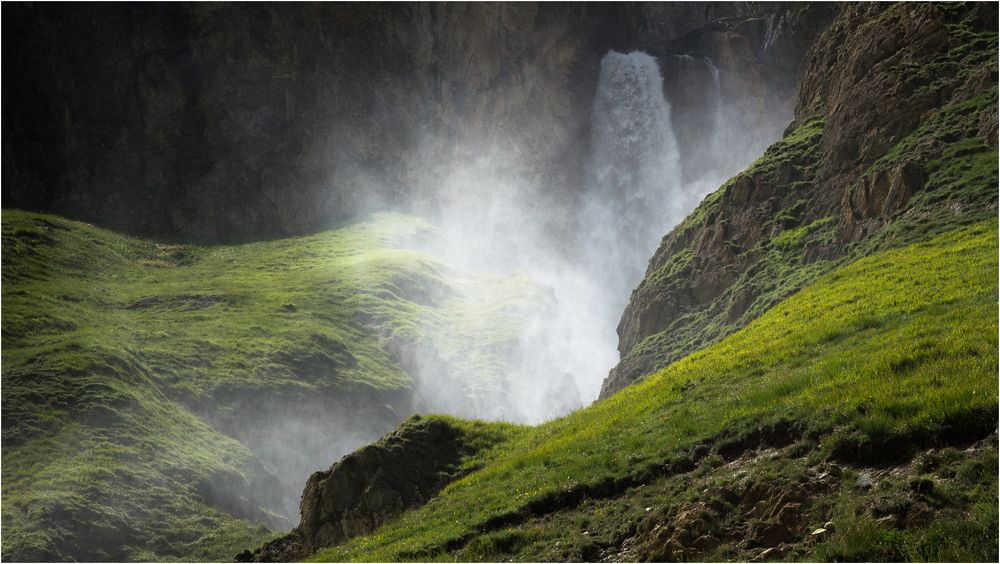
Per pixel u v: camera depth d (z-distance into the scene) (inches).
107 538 2060.8
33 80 4896.7
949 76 2022.6
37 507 2030.0
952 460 738.2
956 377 842.8
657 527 821.2
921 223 1647.4
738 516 796.0
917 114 1993.1
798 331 1286.9
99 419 2433.6
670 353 2023.9
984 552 634.2
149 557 2070.6
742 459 902.4
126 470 2274.9
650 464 973.2
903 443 781.3
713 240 2255.2
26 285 3486.7
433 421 1437.0
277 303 3693.4
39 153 4810.5
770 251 2055.9
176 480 2326.5
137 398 2600.9
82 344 2817.4
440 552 976.3
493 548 928.9
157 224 4906.5
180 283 3986.2
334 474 1323.8
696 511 805.9
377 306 3826.3
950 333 993.5
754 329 1475.1
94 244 4335.6
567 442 1217.4
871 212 1857.8
